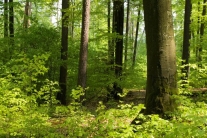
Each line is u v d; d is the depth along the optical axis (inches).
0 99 208.8
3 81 224.2
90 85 458.6
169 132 130.6
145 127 150.0
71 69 496.1
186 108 187.9
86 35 365.1
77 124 180.5
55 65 453.4
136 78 487.2
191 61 597.9
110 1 516.4
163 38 199.8
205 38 533.6
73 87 484.7
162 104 198.1
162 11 199.3
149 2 201.6
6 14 503.2
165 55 200.1
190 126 111.3
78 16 439.5
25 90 231.9
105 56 504.4
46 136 180.7
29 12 837.8
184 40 432.5
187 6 432.5
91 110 360.8
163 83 199.8
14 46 435.8
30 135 189.8
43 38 441.4
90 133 164.9
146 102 206.5
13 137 206.8
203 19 546.9
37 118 198.8
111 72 475.2
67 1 442.9
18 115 207.6
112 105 425.1
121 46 486.3
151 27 202.4
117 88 470.6
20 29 473.7
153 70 202.8
